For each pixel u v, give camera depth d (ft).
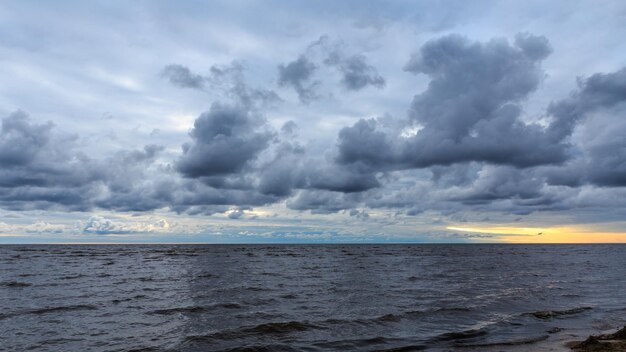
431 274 140.97
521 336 51.11
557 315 64.13
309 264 205.36
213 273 146.61
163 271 155.94
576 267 179.83
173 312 67.41
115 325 58.08
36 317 63.52
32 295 87.61
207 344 47.78
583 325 57.62
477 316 64.18
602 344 43.32
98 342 48.78
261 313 66.74
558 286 103.50
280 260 247.91
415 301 78.74
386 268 173.58
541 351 43.34
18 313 66.39
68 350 45.47
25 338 50.60
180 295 87.76
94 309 70.49
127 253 349.82
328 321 59.88
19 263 205.05
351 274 142.61
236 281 117.80
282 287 102.47
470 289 96.94
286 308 71.51
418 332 53.57
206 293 90.89
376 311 68.13
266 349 45.52
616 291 94.89
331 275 138.31
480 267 178.09
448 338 50.31
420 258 274.57
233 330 54.24
